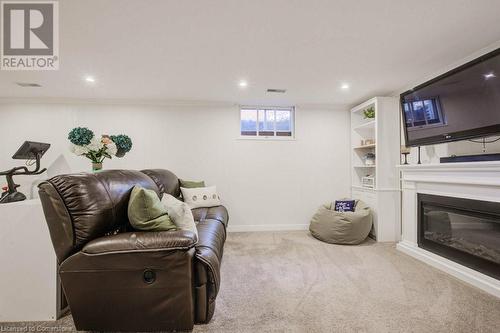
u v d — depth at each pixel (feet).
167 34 6.12
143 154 12.09
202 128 12.42
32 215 5.01
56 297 5.05
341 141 13.07
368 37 6.34
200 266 4.76
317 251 9.28
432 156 9.01
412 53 7.25
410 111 8.47
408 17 5.49
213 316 5.11
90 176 4.75
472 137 6.46
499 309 5.31
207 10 5.19
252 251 9.30
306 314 5.19
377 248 9.62
